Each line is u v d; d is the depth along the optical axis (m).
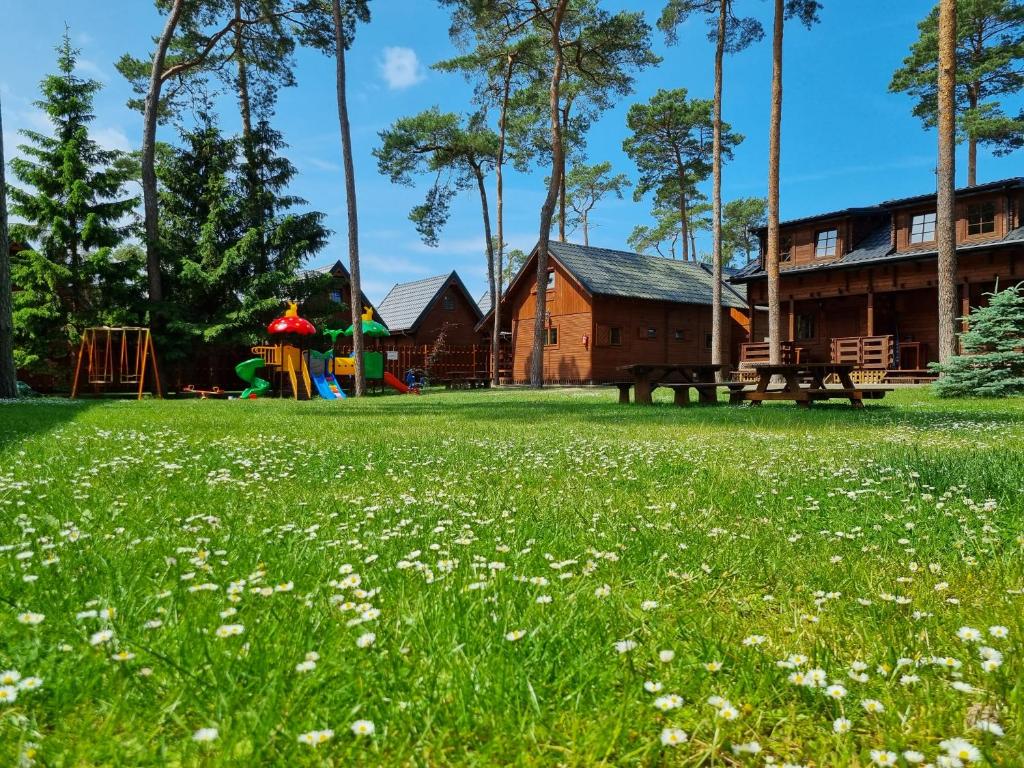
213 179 24.72
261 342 23.58
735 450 5.35
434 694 1.30
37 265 20.52
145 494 3.31
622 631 1.65
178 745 1.14
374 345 35.69
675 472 4.25
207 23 23.59
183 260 23.19
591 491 3.59
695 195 41.72
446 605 1.74
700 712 1.28
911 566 2.18
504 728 1.21
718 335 22.56
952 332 15.03
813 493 3.48
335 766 1.11
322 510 3.07
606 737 1.18
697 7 21.42
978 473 3.71
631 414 10.07
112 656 1.36
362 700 1.27
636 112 37.41
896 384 19.89
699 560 2.29
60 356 21.81
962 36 29.00
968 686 1.27
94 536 2.40
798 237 24.95
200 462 4.51
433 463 4.69
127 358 22.05
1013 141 29.28
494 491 3.59
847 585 2.04
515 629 1.59
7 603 1.72
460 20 24.98
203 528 2.62
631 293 29.92
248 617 1.66
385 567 2.14
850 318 25.16
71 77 22.11
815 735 1.22
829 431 7.08
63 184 21.75
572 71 27.94
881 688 1.35
